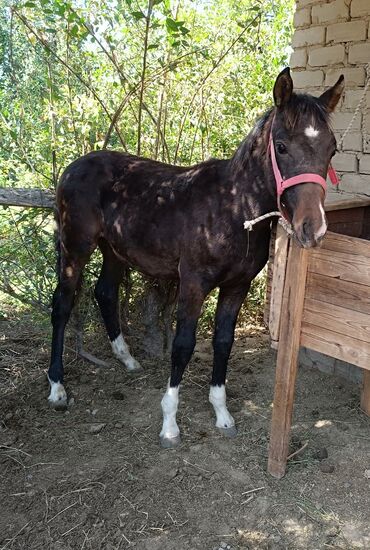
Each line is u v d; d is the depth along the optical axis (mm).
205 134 4871
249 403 3283
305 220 2039
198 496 2412
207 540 2154
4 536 2178
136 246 3049
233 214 2615
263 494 2422
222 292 2953
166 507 2340
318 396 3379
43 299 3992
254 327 4617
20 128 4137
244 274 2758
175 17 4277
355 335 2148
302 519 2262
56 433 2949
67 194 3271
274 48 6109
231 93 5496
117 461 2672
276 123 2234
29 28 3613
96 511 2314
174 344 2816
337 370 3627
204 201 2721
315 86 3650
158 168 3121
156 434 2932
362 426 3010
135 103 4480
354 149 3445
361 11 3254
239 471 2594
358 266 2078
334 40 3449
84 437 2910
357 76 3352
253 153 2537
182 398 3328
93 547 2121
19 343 4172
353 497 2398
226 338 2951
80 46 4117
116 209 3133
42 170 4160
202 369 3760
